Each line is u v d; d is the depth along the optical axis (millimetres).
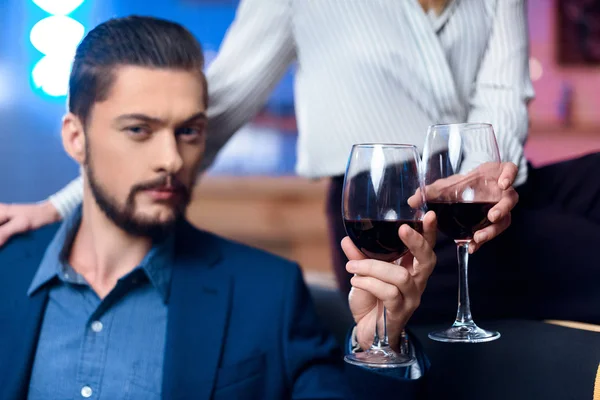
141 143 1245
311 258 4035
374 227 950
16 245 1376
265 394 1298
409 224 955
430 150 1011
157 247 1327
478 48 1365
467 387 1125
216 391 1261
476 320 1268
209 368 1263
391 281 975
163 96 1238
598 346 1029
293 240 4055
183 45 1272
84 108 1269
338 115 1374
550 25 4727
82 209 1376
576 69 4711
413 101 1348
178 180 1266
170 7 4625
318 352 1329
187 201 1297
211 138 1534
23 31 4672
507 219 1062
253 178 4105
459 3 1343
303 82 1455
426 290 1291
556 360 1056
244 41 1488
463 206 979
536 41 4750
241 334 1308
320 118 1402
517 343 1103
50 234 1396
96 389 1278
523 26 1388
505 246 1282
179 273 1334
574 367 1034
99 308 1294
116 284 1297
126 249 1327
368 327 1071
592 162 1346
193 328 1288
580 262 1246
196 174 1315
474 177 980
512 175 1001
